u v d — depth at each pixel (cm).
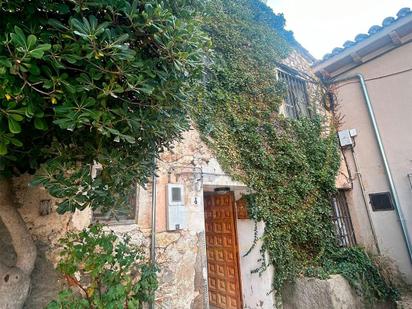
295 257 426
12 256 178
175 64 137
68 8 114
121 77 127
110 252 220
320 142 541
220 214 484
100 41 109
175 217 319
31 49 94
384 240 494
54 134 153
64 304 191
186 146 359
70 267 207
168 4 149
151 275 263
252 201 414
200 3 175
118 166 147
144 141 171
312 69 632
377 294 430
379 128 526
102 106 123
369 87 551
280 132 483
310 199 476
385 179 507
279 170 450
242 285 432
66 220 245
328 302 355
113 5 117
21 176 225
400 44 509
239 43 494
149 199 312
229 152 400
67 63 121
